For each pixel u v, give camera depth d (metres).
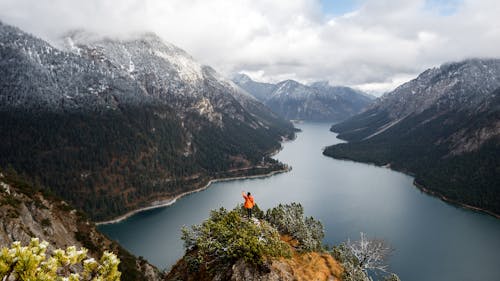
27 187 110.19
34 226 88.31
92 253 106.19
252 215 47.28
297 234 47.41
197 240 39.34
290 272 37.06
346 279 41.34
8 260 9.95
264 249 36.59
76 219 116.12
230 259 36.72
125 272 102.81
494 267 162.38
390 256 170.12
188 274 38.88
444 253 176.75
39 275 10.10
